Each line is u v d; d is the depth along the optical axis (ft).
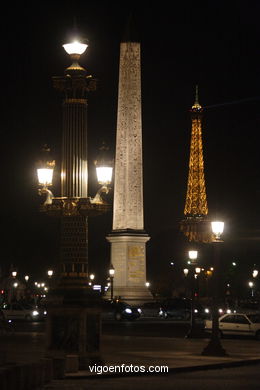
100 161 89.51
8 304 260.21
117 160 312.71
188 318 284.20
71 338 89.15
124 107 307.17
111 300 273.33
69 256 90.43
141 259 314.35
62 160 92.07
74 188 91.15
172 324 243.81
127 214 314.14
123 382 85.25
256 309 287.48
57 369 84.28
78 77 91.45
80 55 93.45
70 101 91.86
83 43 92.73
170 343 147.02
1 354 67.10
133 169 312.29
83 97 92.38
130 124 308.19
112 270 275.39
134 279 312.91
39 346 130.21
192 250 169.68
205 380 88.79
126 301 308.60
